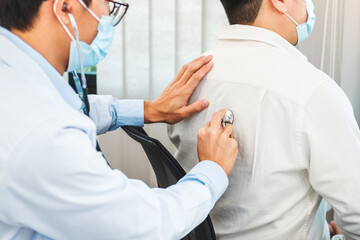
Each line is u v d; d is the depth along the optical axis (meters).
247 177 0.98
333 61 1.91
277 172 0.93
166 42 2.30
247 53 1.01
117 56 2.38
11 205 0.64
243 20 1.07
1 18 0.75
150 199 0.73
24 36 0.77
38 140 0.62
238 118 0.97
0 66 0.71
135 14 2.31
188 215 0.79
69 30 0.80
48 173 0.62
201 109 1.06
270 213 0.97
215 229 1.08
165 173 1.07
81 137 0.66
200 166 0.89
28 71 0.72
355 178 0.87
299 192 0.95
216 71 1.05
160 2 2.27
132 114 1.29
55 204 0.64
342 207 0.89
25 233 0.72
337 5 1.87
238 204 1.01
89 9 0.83
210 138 0.92
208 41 2.24
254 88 0.95
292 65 0.93
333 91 0.88
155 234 0.73
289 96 0.89
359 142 0.88
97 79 2.44
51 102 0.68
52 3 0.76
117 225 0.69
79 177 0.64
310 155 0.89
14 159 0.62
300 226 0.98
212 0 2.19
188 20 2.25
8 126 0.63
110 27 0.92
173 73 2.33
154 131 2.40
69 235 0.68
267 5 1.04
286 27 1.08
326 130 0.87
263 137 0.93
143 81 2.38
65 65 0.86
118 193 0.69
